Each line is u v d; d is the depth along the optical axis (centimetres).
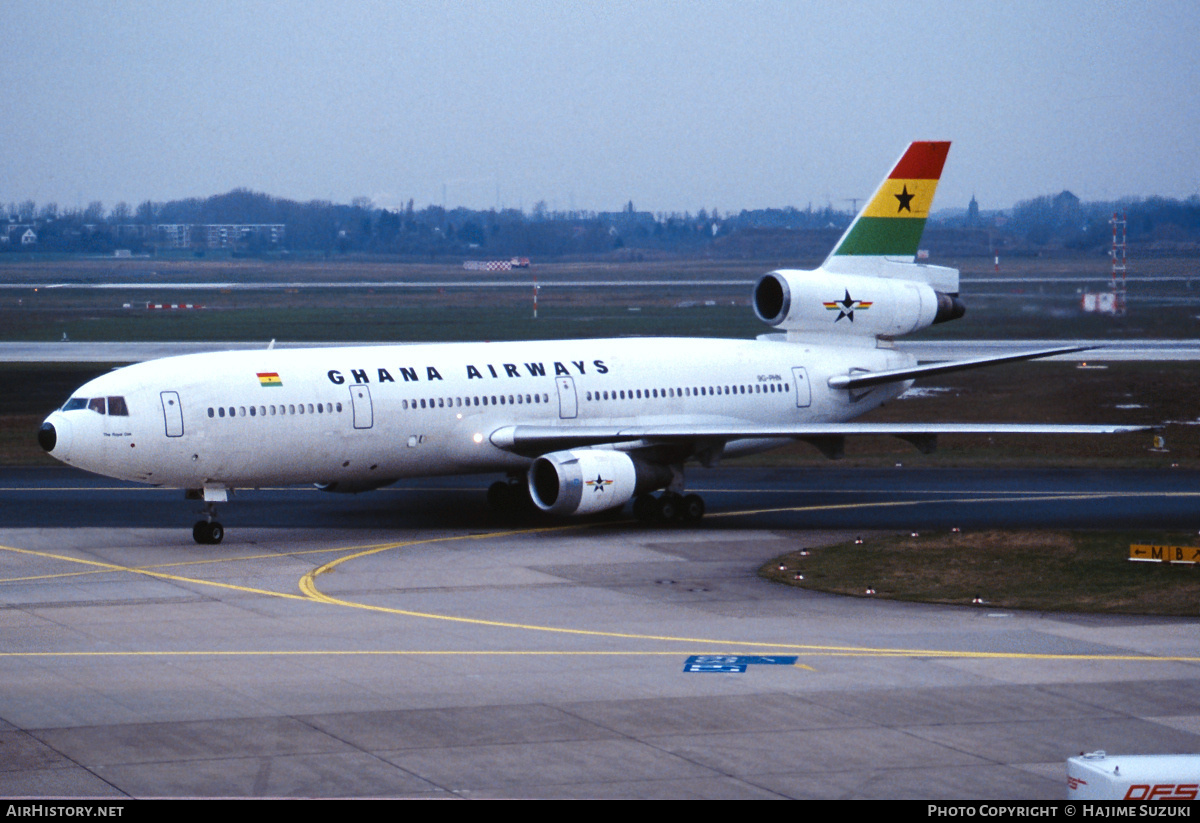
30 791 7756
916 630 11981
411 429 16988
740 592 13662
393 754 8462
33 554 15488
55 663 10675
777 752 8544
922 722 9188
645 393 18862
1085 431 16762
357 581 14100
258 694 9794
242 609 12750
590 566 14962
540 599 13262
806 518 18150
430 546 16125
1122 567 14725
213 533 16150
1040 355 19250
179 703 9556
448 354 17838
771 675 10388
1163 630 11988
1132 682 10212
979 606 13050
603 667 10625
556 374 18262
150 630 11862
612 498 16900
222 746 8600
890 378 19862
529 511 18788
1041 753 8556
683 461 18100
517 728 9006
